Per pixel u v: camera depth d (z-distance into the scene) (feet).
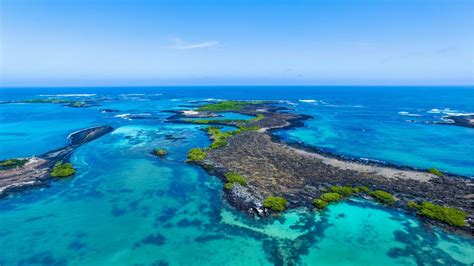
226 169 135.54
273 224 90.89
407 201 104.53
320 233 86.28
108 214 97.30
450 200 104.88
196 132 224.94
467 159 156.97
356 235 85.35
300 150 170.40
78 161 149.89
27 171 134.31
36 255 76.59
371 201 104.99
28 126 246.06
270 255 77.15
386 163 147.74
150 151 168.25
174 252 78.43
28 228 88.58
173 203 104.73
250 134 211.82
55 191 114.11
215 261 75.15
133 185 120.06
